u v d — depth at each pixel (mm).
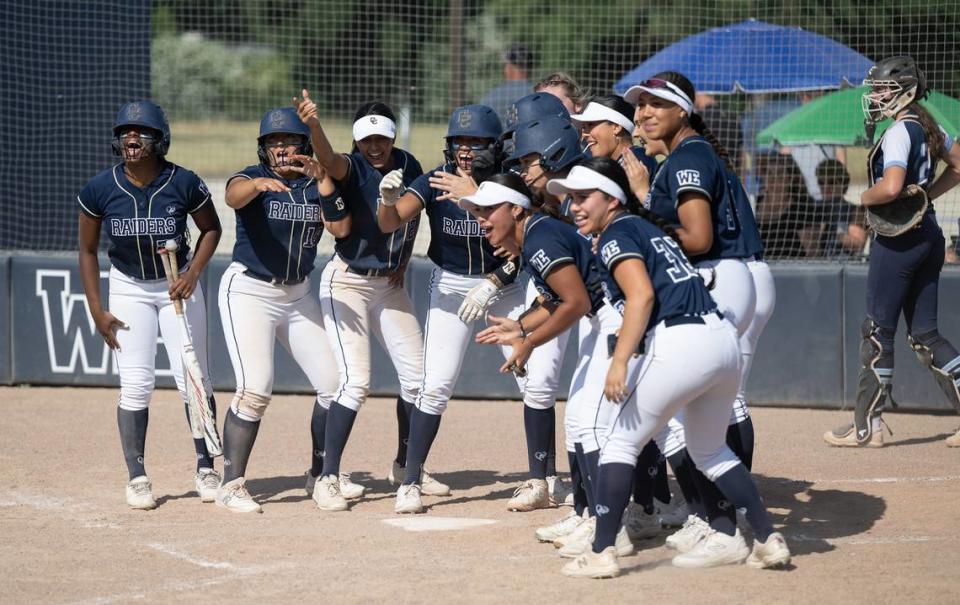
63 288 35500
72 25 41750
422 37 68875
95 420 30953
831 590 15984
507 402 34094
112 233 21578
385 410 32875
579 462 18406
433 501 22703
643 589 16156
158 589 16484
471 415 32125
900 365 31859
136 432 22125
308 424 30750
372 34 65625
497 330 17422
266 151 21312
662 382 15664
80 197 21656
